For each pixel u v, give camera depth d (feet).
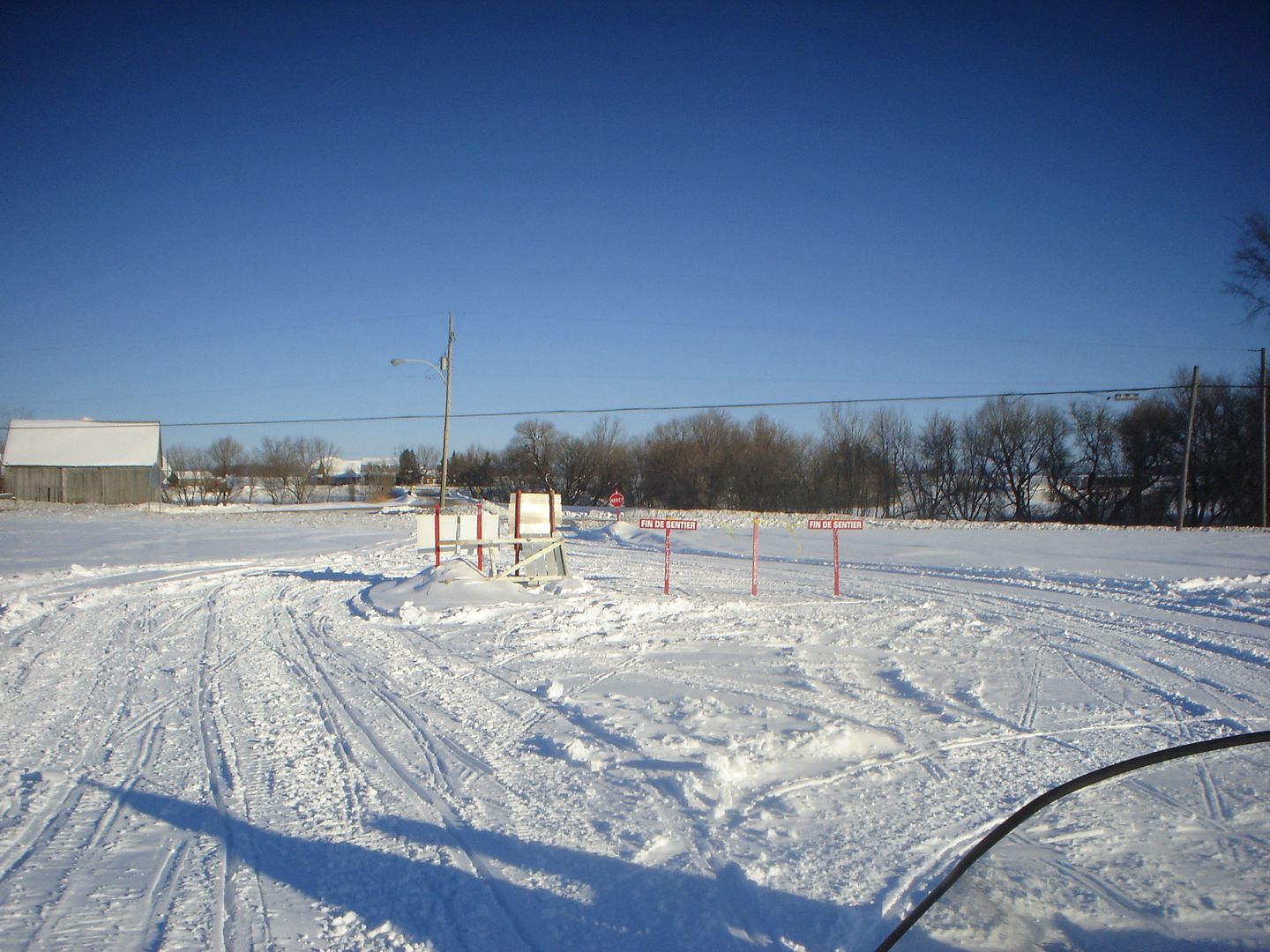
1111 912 7.43
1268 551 79.61
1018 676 30.37
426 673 31.12
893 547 86.58
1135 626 41.29
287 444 321.11
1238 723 24.38
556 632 39.09
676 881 14.40
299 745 22.39
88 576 65.21
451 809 17.83
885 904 13.43
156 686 29.09
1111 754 21.58
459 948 12.35
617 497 123.34
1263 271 112.78
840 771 20.15
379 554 85.51
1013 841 8.31
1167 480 180.34
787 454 225.76
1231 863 7.68
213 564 74.59
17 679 30.19
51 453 230.68
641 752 21.39
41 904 13.75
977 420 211.20
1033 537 99.30
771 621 42.63
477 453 335.47
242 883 14.49
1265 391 132.16
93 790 19.10
